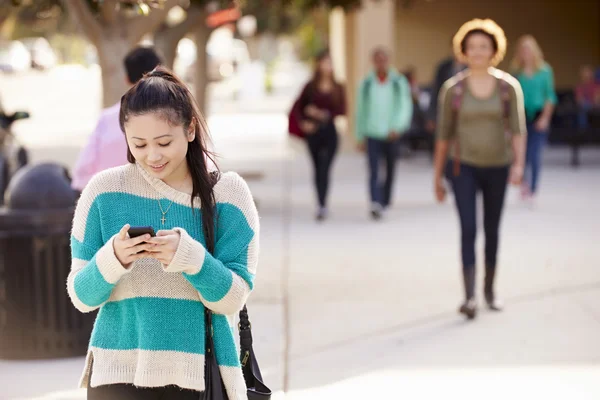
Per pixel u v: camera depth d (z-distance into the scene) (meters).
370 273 13.28
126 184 4.83
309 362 9.37
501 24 35.50
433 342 9.91
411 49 35.62
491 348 9.63
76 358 9.70
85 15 12.14
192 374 4.67
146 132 4.61
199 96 22.34
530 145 18.64
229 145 32.94
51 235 9.52
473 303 10.72
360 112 18.42
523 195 18.75
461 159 10.73
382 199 19.33
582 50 35.44
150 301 4.68
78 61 133.38
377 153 18.38
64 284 9.59
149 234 4.41
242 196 4.94
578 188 21.41
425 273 13.22
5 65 100.44
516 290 12.05
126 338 4.73
